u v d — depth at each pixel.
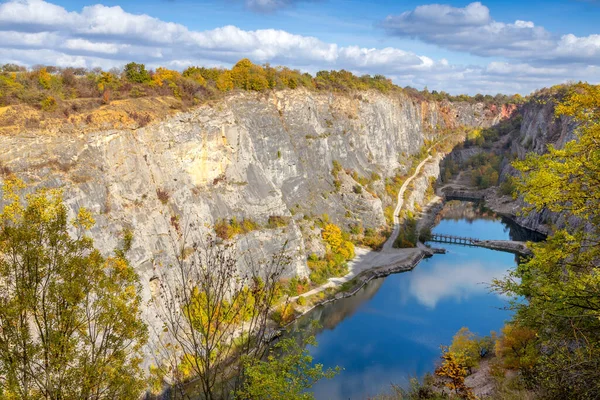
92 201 46.19
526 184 16.50
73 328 15.78
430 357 54.25
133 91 62.69
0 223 15.35
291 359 16.67
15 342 14.69
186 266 48.88
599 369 13.24
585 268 16.28
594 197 15.27
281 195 81.62
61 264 15.55
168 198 56.97
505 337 38.75
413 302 71.19
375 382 48.28
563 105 16.17
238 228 66.06
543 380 15.56
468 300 72.00
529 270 17.38
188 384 32.78
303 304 66.88
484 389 34.50
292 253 72.19
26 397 14.03
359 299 72.38
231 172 71.12
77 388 15.30
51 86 55.56
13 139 44.53
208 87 74.62
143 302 43.44
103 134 50.78
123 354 16.58
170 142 60.59
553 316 15.54
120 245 45.88
